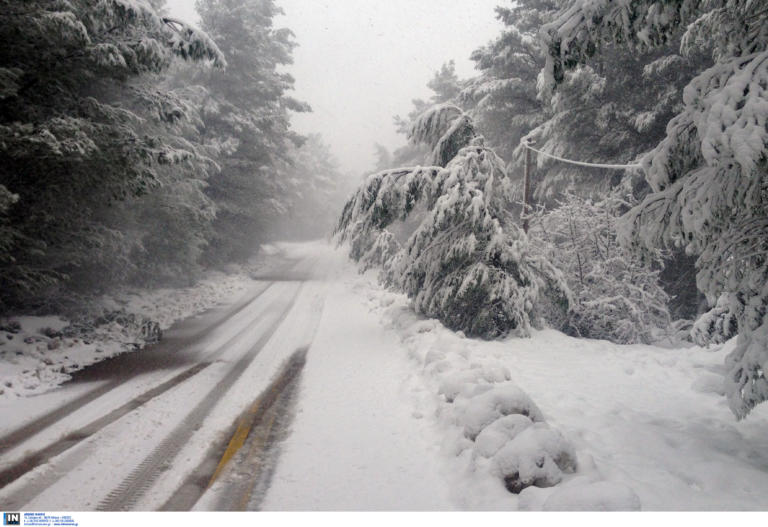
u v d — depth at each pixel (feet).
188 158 35.94
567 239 51.11
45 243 33.50
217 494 14.46
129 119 37.19
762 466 16.75
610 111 56.65
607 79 59.31
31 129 27.32
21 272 31.73
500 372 23.94
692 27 23.82
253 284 78.23
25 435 18.70
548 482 13.80
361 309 54.19
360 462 16.65
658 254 47.09
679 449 17.81
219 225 88.17
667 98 51.60
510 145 83.41
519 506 12.82
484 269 36.86
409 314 42.96
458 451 16.71
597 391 24.79
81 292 46.85
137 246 52.80
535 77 76.79
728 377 16.42
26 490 14.51
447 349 28.89
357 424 20.20
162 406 22.39
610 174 60.80
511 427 16.19
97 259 43.83
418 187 39.19
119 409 21.90
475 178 38.88
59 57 31.71
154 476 15.53
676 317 57.72
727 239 16.97
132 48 33.58
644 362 31.40
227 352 34.12
